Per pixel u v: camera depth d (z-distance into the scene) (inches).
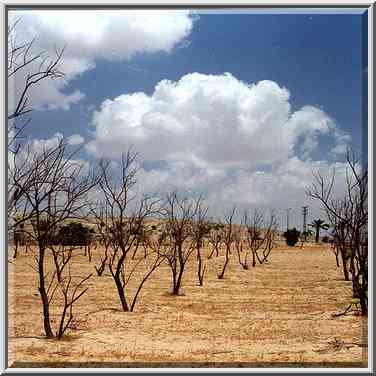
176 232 816.3
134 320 586.9
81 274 957.2
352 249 579.2
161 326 553.3
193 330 533.3
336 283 878.4
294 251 1631.4
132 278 949.2
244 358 415.2
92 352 437.1
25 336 504.7
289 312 633.0
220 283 898.1
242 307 666.8
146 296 757.9
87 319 589.3
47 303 498.3
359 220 540.1
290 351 442.0
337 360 407.2
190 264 1206.9
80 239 1073.5
